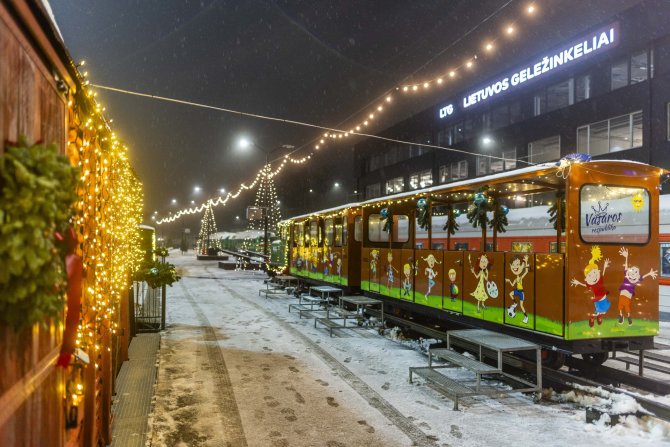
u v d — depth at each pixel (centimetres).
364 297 1120
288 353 838
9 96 165
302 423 525
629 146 2116
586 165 639
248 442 473
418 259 976
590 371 728
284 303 1515
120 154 538
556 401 609
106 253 450
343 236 1399
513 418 549
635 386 662
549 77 2548
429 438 491
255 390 630
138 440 455
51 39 213
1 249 152
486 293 765
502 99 2895
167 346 862
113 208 522
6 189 153
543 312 654
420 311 962
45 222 166
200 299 1591
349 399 606
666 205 1350
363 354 845
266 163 2783
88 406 341
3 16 159
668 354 863
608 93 2197
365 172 4481
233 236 5253
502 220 819
